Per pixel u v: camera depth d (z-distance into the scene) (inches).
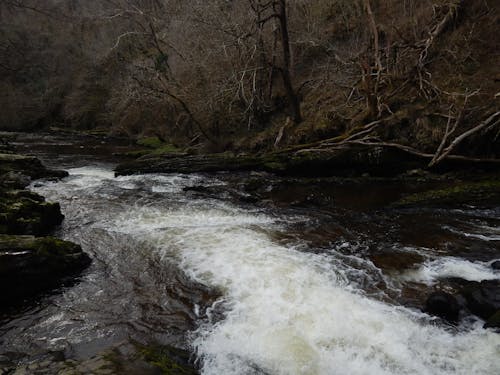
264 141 771.4
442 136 533.0
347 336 206.4
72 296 254.1
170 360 183.2
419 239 337.4
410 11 696.4
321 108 745.0
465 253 306.0
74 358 192.1
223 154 741.3
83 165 727.7
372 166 562.6
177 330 215.9
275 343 201.9
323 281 262.1
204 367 188.5
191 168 629.9
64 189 518.3
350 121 644.1
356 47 746.2
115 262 299.4
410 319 220.2
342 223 382.0
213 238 338.0
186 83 924.6
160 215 407.2
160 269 284.7
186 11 920.9
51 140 1168.2
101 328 219.6
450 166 526.6
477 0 657.6
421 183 512.1
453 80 594.6
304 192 503.5
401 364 187.6
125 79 1134.4
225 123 891.4
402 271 279.0
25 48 1550.2
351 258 299.9
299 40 822.5
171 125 1080.8
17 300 250.8
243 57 791.1
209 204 449.4
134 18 992.9
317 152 589.0
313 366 187.8
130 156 835.4
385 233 353.4
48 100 1565.0
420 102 595.8
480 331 207.3
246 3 815.1
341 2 860.6
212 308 234.7
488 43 617.9
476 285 245.0
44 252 268.8
